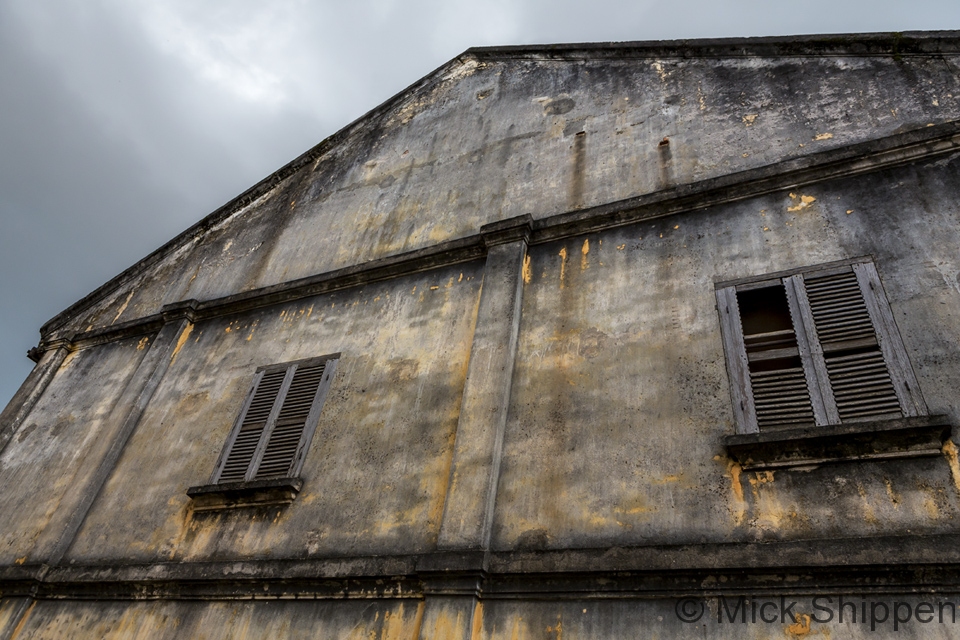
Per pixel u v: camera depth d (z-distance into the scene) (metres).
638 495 5.00
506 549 5.13
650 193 6.83
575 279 6.68
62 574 7.04
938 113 6.01
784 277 5.62
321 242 9.55
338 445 6.69
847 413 4.72
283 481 6.43
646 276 6.30
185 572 6.30
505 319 6.55
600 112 8.44
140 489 7.57
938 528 4.04
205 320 9.41
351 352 7.55
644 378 5.60
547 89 9.30
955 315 4.77
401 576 5.29
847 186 5.93
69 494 7.91
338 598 5.53
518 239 7.21
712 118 7.41
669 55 8.41
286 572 5.79
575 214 7.13
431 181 9.23
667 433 5.21
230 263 10.34
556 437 5.61
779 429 4.87
